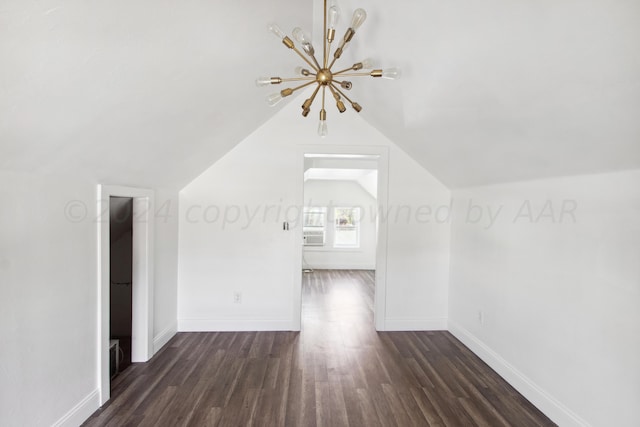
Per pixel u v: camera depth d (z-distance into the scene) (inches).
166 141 92.9
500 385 101.9
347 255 295.7
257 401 90.9
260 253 141.8
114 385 98.1
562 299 83.1
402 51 76.5
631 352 65.6
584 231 76.7
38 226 67.0
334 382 101.4
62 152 65.5
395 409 88.4
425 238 145.6
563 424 81.7
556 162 78.3
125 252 133.1
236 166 139.9
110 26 48.5
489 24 52.6
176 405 88.5
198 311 140.9
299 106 140.9
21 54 42.2
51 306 71.1
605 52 44.1
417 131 111.7
